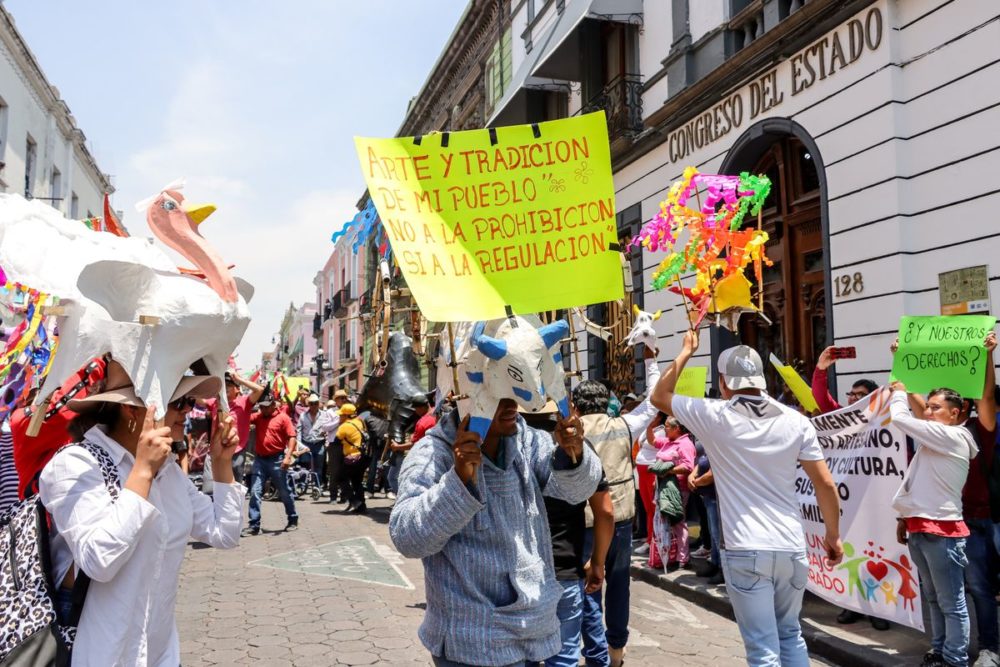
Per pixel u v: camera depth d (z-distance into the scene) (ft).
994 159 22.57
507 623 7.80
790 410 12.17
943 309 24.06
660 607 20.95
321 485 52.42
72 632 6.94
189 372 8.36
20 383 8.66
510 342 7.79
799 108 29.84
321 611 20.02
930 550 14.33
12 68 56.24
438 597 8.04
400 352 35.06
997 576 17.94
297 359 230.07
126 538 6.79
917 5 25.09
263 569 25.59
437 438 8.60
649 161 41.55
